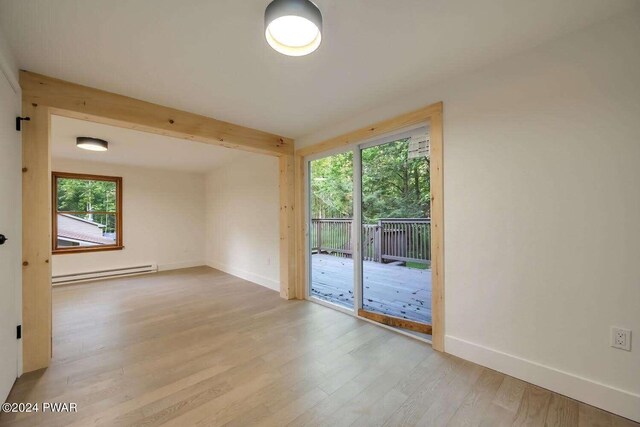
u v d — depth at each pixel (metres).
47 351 2.01
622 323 1.51
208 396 1.69
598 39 1.58
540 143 1.77
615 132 1.53
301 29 1.43
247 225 4.86
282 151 3.62
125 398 1.67
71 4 1.38
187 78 2.14
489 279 2.00
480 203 2.03
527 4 1.43
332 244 3.94
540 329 1.78
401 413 1.55
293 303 3.53
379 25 1.57
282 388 1.77
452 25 1.58
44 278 2.01
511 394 1.71
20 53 1.78
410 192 2.73
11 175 1.74
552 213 1.73
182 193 6.03
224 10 1.44
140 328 2.74
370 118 2.78
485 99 2.01
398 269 3.21
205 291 4.11
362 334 2.59
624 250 1.51
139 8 1.42
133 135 3.47
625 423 1.47
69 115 2.25
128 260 5.33
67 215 4.81
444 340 2.24
